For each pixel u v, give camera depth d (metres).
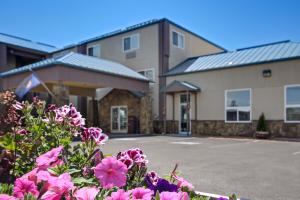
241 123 16.31
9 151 2.39
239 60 17.25
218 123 17.17
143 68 21.05
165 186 1.66
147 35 21.05
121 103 20.31
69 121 2.71
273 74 15.38
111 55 23.06
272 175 5.74
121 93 20.33
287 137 14.69
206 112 17.69
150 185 1.69
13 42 21.88
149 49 20.83
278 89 15.17
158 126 19.58
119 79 16.80
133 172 1.88
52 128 2.68
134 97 19.45
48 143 2.58
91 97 21.52
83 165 2.02
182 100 18.73
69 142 2.52
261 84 15.76
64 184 1.15
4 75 15.30
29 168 2.38
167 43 20.34
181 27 21.88
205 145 11.68
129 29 21.84
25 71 14.27
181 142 12.95
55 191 1.13
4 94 4.72
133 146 11.16
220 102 17.19
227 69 17.03
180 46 21.86
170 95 19.25
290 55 15.09
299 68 14.60
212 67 17.58
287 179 5.36
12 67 21.88
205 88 17.84
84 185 1.61
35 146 2.51
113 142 12.86
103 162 1.37
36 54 23.14
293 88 14.74
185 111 18.53
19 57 23.02
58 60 13.62
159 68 20.14
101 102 21.67
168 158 8.05
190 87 17.27
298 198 4.12
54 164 1.58
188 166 6.77
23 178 1.28
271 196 4.22
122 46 22.45
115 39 22.92
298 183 5.04
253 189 4.62
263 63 15.67
